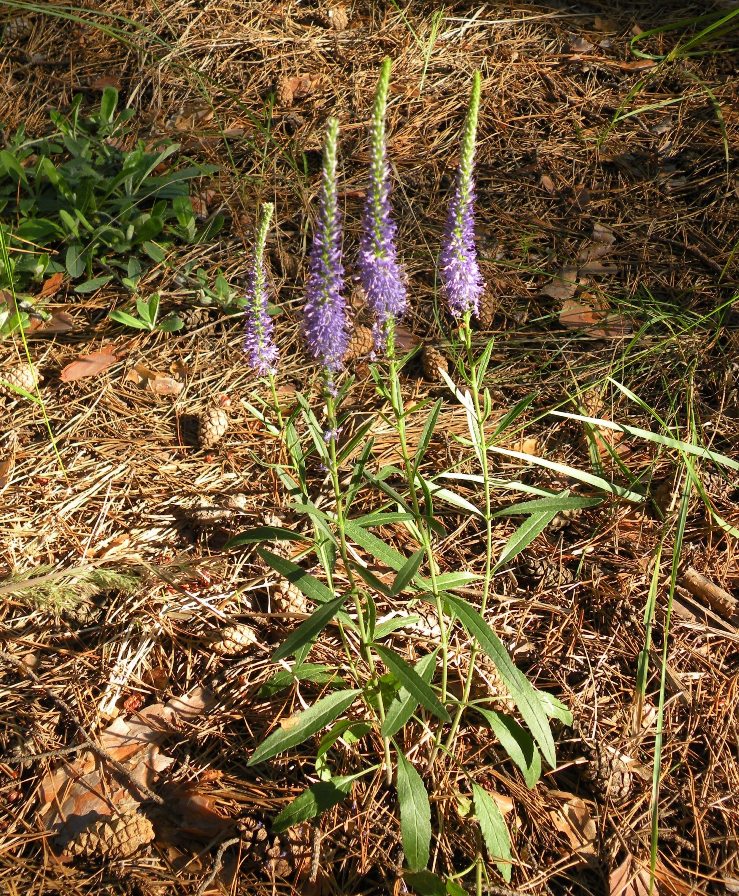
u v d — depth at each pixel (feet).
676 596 2.32
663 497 2.52
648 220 3.34
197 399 2.74
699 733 2.05
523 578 2.36
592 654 2.19
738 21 4.09
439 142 3.61
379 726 1.88
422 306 3.05
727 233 3.27
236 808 1.86
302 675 1.86
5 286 2.96
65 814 1.84
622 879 1.79
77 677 2.06
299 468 1.91
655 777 1.70
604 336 2.96
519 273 3.17
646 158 3.58
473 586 2.30
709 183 3.46
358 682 1.98
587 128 3.71
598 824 1.88
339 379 2.79
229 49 3.92
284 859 1.77
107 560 2.27
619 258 3.21
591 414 2.73
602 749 1.96
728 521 2.46
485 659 2.14
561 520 2.50
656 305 3.02
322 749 1.78
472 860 1.79
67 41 3.92
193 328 2.96
